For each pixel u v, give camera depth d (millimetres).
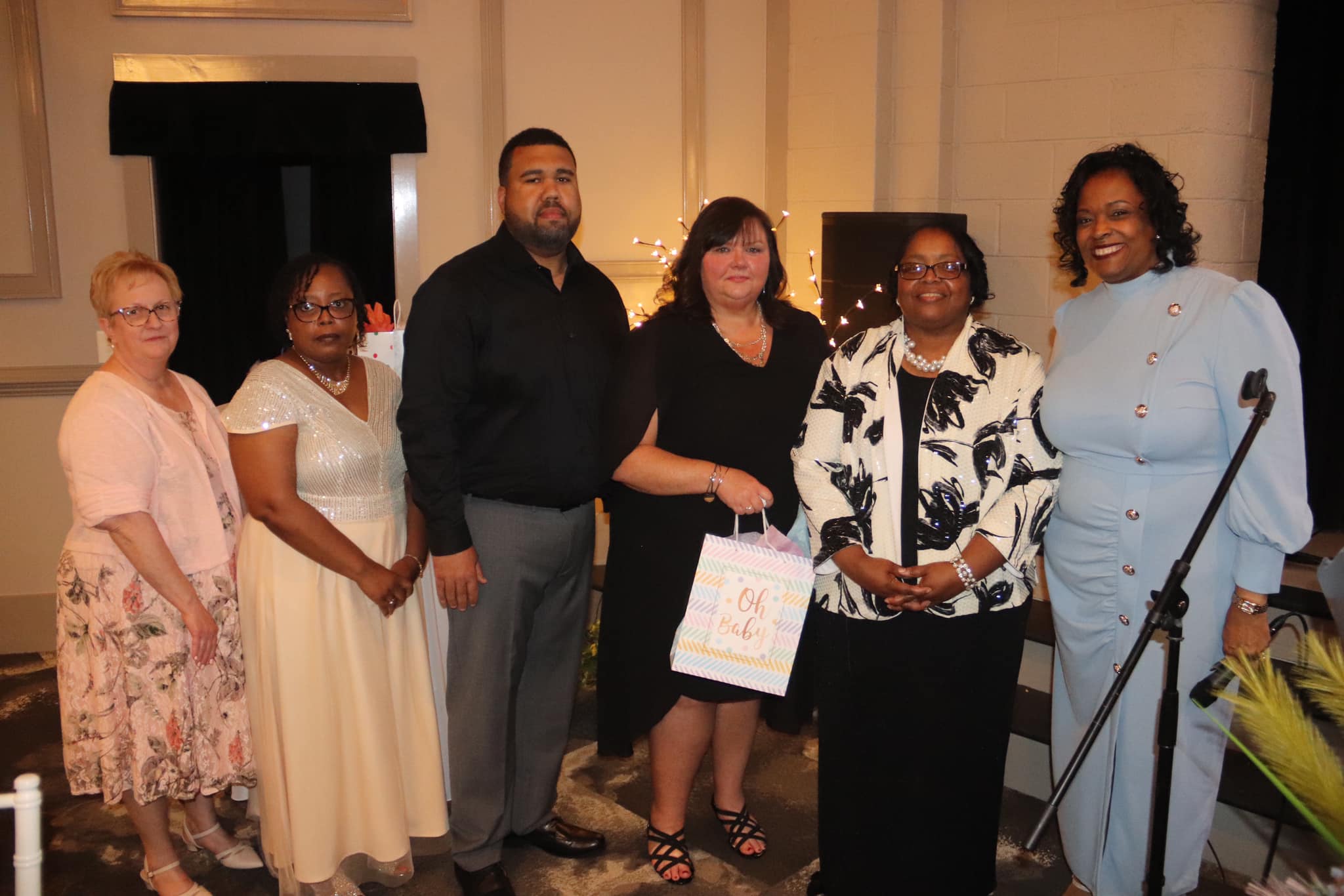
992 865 2217
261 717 2342
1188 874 2166
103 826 2850
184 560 2322
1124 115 3510
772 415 2293
